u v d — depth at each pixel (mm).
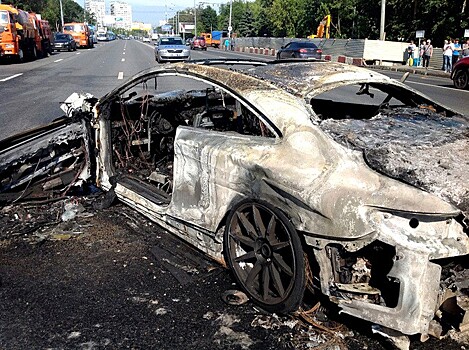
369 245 2699
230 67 3828
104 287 3486
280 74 3562
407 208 2502
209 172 3420
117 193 4789
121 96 5156
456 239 2520
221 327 2986
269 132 3213
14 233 4457
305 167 2836
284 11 68062
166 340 2867
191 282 3529
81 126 5078
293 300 2924
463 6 36281
